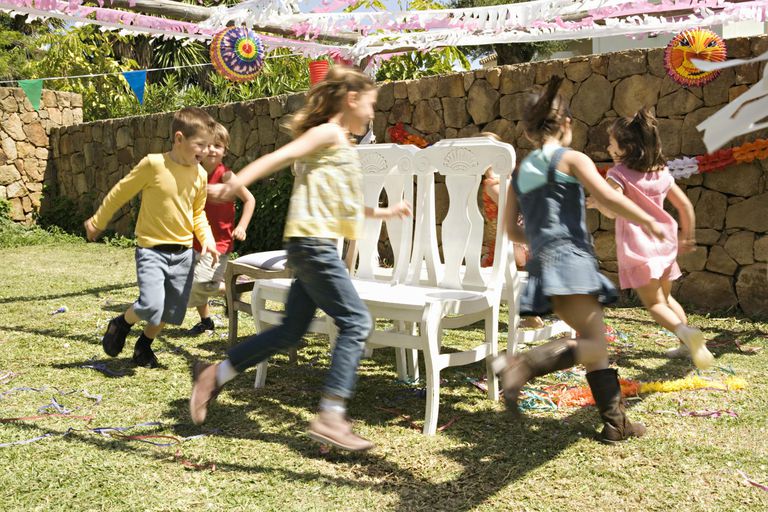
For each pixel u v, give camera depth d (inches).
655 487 107.0
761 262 228.1
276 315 152.3
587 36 255.9
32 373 170.6
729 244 234.5
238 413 142.8
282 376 168.6
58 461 118.9
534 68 270.8
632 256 156.3
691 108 237.8
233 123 392.5
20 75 702.5
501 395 153.2
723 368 167.3
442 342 201.6
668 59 220.8
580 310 111.2
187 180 165.8
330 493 107.0
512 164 147.5
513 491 107.0
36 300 263.9
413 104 306.7
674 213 244.2
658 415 137.6
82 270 339.9
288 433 132.2
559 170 111.7
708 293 239.9
